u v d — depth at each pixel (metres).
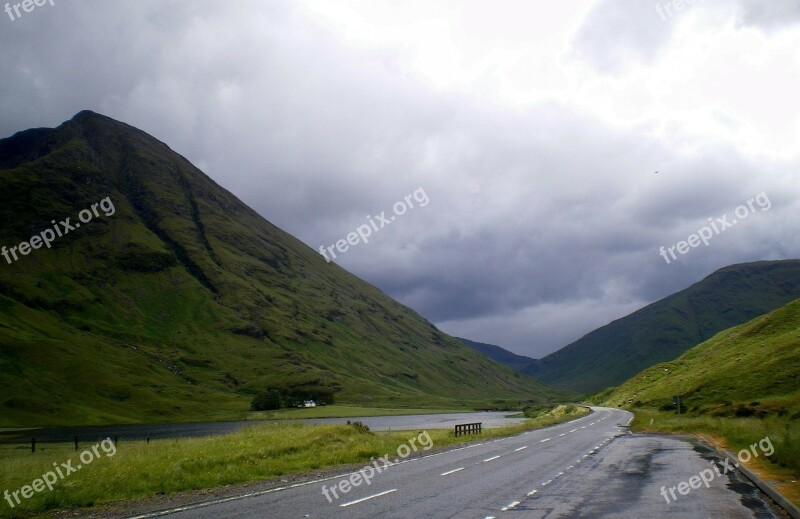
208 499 14.67
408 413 166.00
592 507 12.93
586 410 88.88
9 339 170.88
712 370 80.44
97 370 169.75
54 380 160.50
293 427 38.50
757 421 35.59
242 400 180.00
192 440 32.47
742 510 12.65
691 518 11.76
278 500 14.21
